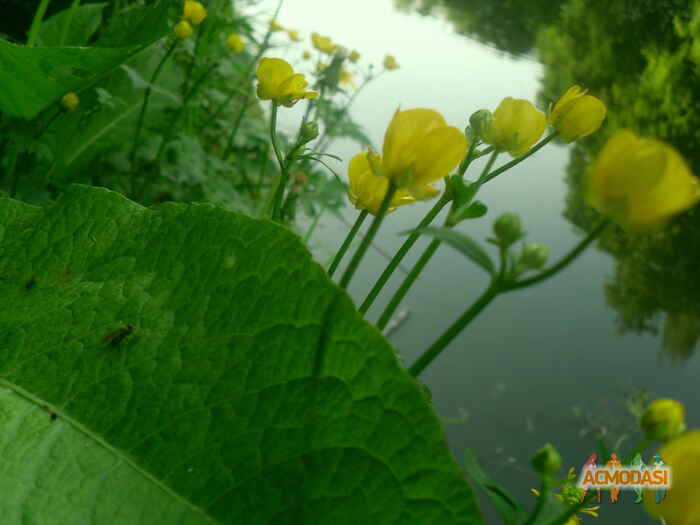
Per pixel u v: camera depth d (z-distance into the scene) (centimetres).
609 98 180
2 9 64
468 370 81
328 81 77
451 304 92
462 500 12
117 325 16
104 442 15
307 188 76
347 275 15
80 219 20
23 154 40
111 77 52
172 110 58
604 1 190
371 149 15
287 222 60
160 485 14
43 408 15
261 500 13
